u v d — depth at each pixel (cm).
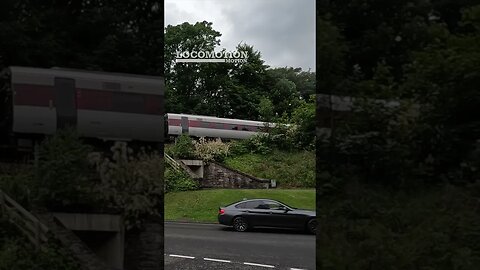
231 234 1202
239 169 2634
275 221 1241
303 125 2914
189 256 874
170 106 4134
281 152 2856
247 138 2925
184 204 1912
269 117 3469
